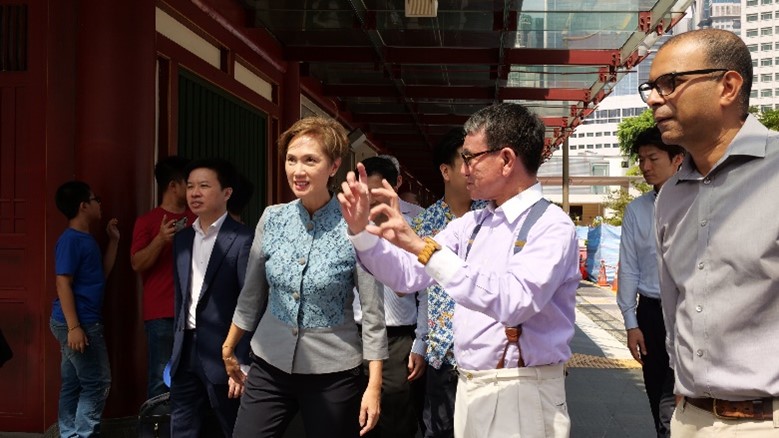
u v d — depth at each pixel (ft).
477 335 8.45
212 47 24.59
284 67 32.09
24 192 17.61
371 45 29.48
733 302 6.90
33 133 17.60
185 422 13.05
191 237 13.44
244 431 10.51
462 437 8.69
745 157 6.96
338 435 10.43
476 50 30.50
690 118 7.07
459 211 12.54
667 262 7.70
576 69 32.37
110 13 17.85
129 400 18.01
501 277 7.64
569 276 8.12
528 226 8.14
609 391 23.89
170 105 20.71
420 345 12.77
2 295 17.49
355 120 48.49
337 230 10.44
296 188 10.38
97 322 15.93
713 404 7.22
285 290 10.35
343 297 10.43
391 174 15.60
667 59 7.16
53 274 17.43
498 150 8.35
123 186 17.84
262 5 25.30
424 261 7.66
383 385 13.33
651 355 14.23
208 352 12.66
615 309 49.21
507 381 8.20
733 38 7.03
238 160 27.61
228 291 12.85
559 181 202.90
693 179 7.34
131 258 16.93
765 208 6.75
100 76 17.80
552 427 8.19
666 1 22.81
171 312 16.40
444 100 40.86
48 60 17.60
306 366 10.26
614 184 198.39
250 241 13.04
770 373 6.75
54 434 16.80
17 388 17.43
